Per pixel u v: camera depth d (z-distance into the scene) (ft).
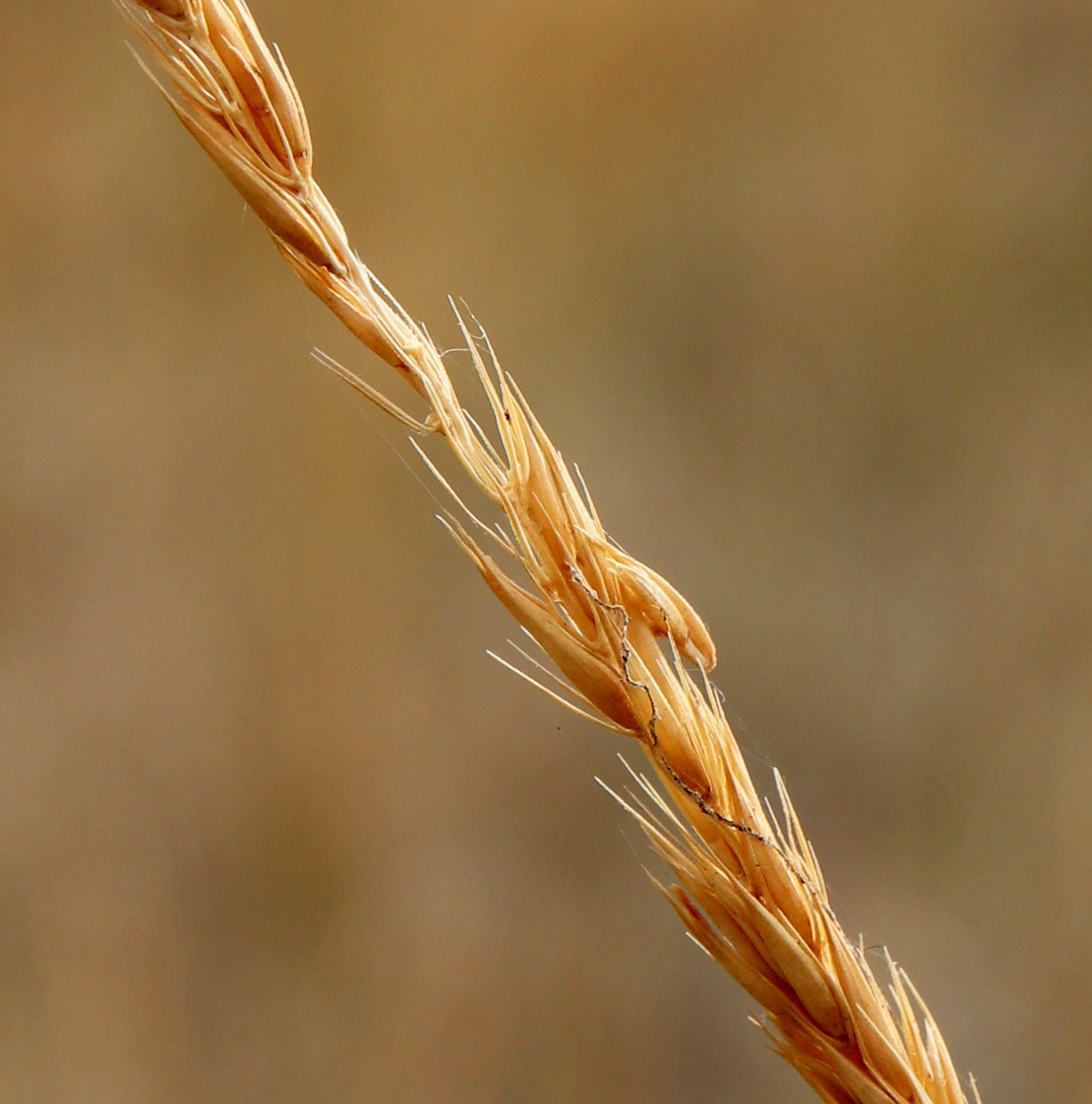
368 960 1.98
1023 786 2.11
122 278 2.34
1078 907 2.00
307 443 2.28
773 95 2.46
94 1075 1.85
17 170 2.34
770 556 2.31
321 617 2.21
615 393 2.38
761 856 0.85
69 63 2.36
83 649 2.18
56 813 2.07
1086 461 2.27
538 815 2.08
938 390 2.37
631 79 2.44
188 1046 1.90
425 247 2.41
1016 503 2.29
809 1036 0.85
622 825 2.05
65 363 2.31
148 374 2.32
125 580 2.23
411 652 2.18
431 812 2.09
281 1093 1.88
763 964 0.85
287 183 0.85
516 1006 1.94
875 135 2.44
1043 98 2.41
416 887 2.04
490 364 2.36
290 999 1.95
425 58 2.43
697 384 2.40
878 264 2.41
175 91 0.85
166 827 2.07
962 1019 1.93
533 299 2.41
